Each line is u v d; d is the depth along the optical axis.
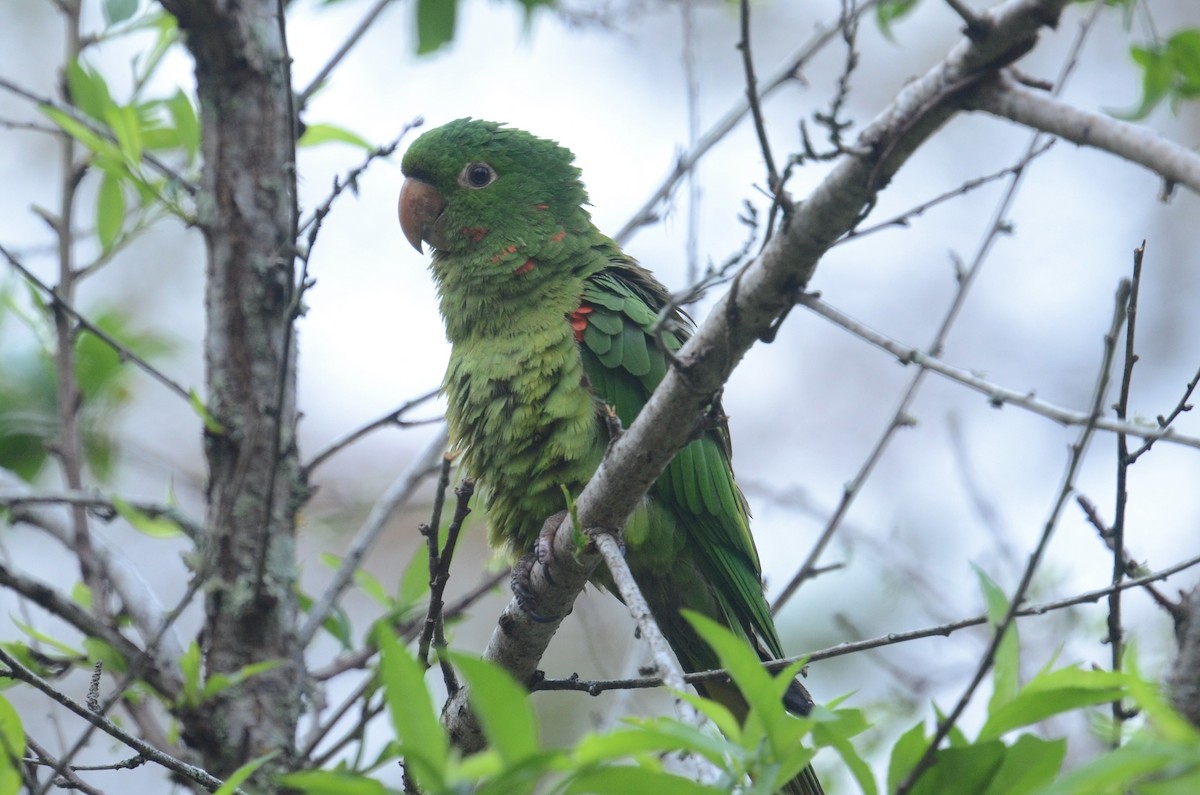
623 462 7.04
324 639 16.23
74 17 10.73
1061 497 5.09
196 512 16.80
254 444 9.18
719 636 4.71
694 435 6.83
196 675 8.68
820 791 7.89
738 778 4.81
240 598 9.09
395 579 17.12
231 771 8.75
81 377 11.28
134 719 9.18
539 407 9.24
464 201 10.40
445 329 10.52
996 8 5.47
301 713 9.20
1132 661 4.91
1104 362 4.70
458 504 6.94
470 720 7.58
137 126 9.76
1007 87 5.50
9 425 10.88
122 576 9.75
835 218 5.94
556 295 9.76
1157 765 4.02
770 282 6.20
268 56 9.74
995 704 5.34
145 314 17.70
